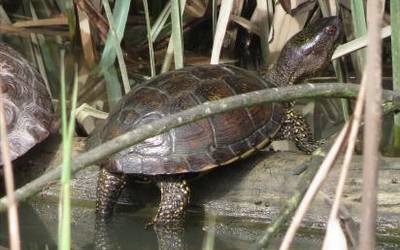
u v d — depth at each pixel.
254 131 5.70
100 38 9.21
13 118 6.21
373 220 1.96
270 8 8.17
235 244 5.49
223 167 6.02
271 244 5.41
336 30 6.81
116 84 8.49
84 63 8.93
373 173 1.92
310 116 7.95
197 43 9.33
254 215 5.85
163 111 5.64
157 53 9.04
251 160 6.04
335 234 2.37
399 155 6.61
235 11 8.40
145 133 2.55
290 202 2.96
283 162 5.93
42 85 6.82
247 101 2.67
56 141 6.63
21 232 5.85
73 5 8.81
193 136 5.53
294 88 2.76
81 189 6.38
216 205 5.96
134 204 6.19
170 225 5.63
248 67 9.01
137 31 9.34
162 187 5.68
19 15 9.92
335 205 2.29
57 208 6.32
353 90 2.85
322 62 6.86
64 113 2.55
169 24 8.84
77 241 5.64
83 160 2.45
